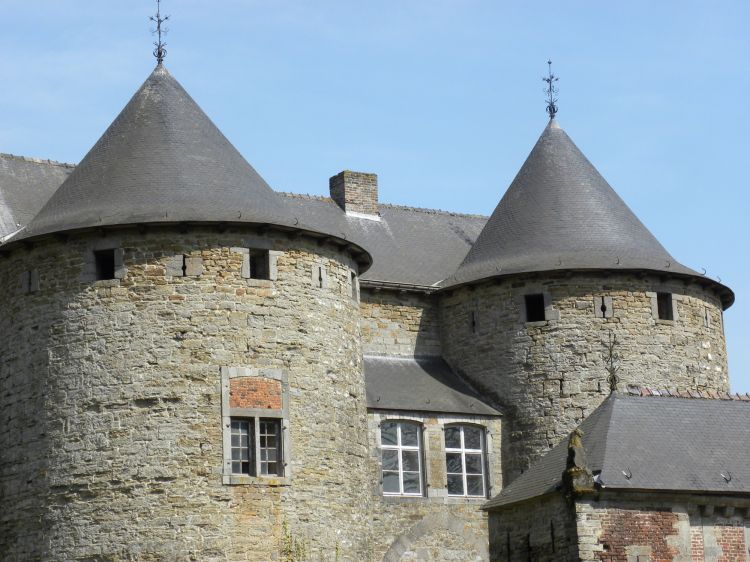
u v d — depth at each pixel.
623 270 39.72
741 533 30.97
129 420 32.62
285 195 43.62
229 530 32.25
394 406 38.38
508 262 40.59
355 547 34.31
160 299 33.22
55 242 34.09
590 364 39.25
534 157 42.84
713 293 41.69
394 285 41.06
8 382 34.38
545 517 31.11
